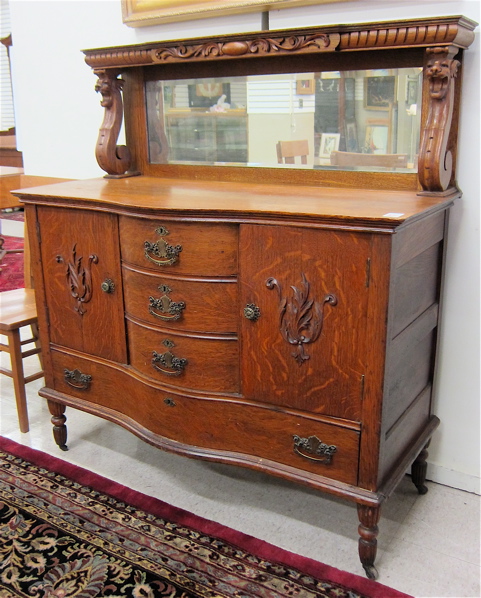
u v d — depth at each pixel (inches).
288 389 61.4
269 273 59.1
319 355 58.6
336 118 71.7
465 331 72.1
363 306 54.8
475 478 75.4
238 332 63.2
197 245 61.7
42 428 91.8
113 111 84.4
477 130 66.1
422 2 66.6
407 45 61.1
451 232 70.0
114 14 90.1
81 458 83.7
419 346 66.7
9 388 105.0
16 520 70.4
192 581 61.5
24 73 103.7
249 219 58.6
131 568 63.2
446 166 64.2
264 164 78.0
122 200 66.4
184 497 75.1
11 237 207.8
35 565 63.6
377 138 69.8
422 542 67.1
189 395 67.1
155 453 85.0
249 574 62.3
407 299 59.8
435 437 77.2
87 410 79.4
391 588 60.4
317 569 62.9
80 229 72.6
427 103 65.6
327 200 62.7
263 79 75.0
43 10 97.5
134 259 67.4
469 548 66.2
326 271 55.9
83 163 101.4
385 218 50.9
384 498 58.7
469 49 64.4
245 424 65.2
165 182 81.3
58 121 102.1
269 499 74.8
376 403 56.4
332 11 72.4
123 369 74.0
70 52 96.6
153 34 87.5
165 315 65.9
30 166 108.9
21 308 92.5
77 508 72.5
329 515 71.8
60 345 80.7
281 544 66.9
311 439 61.1
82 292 75.0
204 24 82.5
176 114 83.1
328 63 70.5
